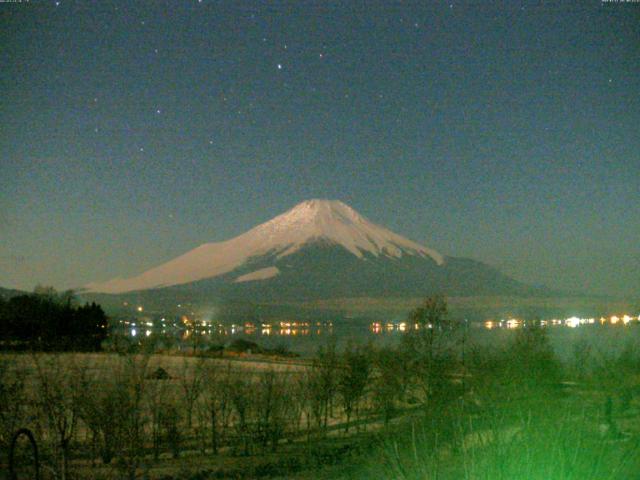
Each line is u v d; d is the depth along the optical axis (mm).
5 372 17438
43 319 41719
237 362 37500
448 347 22594
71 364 19594
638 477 7523
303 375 27641
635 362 18906
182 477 15641
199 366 23734
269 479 14984
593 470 7426
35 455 8852
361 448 16203
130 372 19156
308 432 20312
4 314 41969
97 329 43719
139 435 17297
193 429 21328
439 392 16422
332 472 14211
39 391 17359
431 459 8414
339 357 29406
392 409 21266
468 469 7750
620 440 8867
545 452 7508
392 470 8859
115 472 15617
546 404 9844
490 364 18031
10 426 16125
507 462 7496
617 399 14242
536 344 21562
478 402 12938
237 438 20500
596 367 18562
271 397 22609
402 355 23281
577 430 8086
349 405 23438
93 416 16562
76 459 16562
